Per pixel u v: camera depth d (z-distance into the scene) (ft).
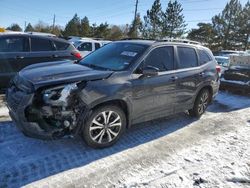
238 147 15.67
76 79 12.82
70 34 182.09
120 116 14.28
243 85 29.07
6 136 14.75
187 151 14.76
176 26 128.88
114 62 15.55
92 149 14.07
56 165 12.43
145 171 12.51
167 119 19.65
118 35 174.70
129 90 14.25
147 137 16.25
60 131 12.57
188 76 17.88
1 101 20.79
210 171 12.84
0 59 21.72
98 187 11.16
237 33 142.10
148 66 14.94
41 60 23.65
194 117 20.26
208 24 158.20
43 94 12.20
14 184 10.91
